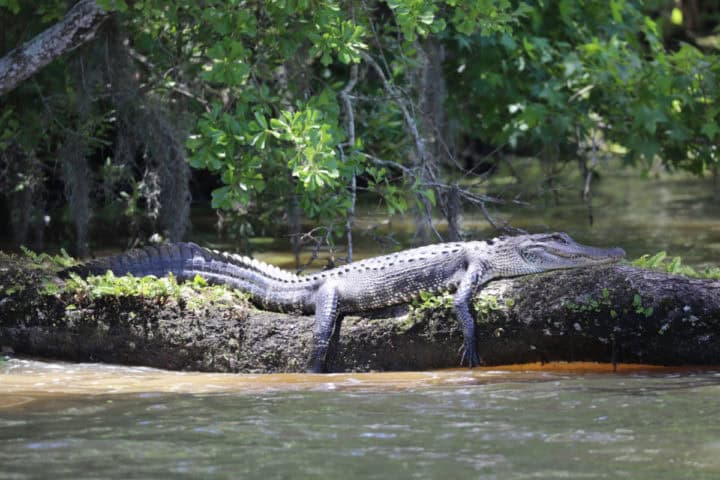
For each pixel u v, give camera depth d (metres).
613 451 10.34
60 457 10.30
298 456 10.28
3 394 13.60
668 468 9.74
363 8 20.47
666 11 59.53
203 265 17.09
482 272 15.53
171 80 23.55
